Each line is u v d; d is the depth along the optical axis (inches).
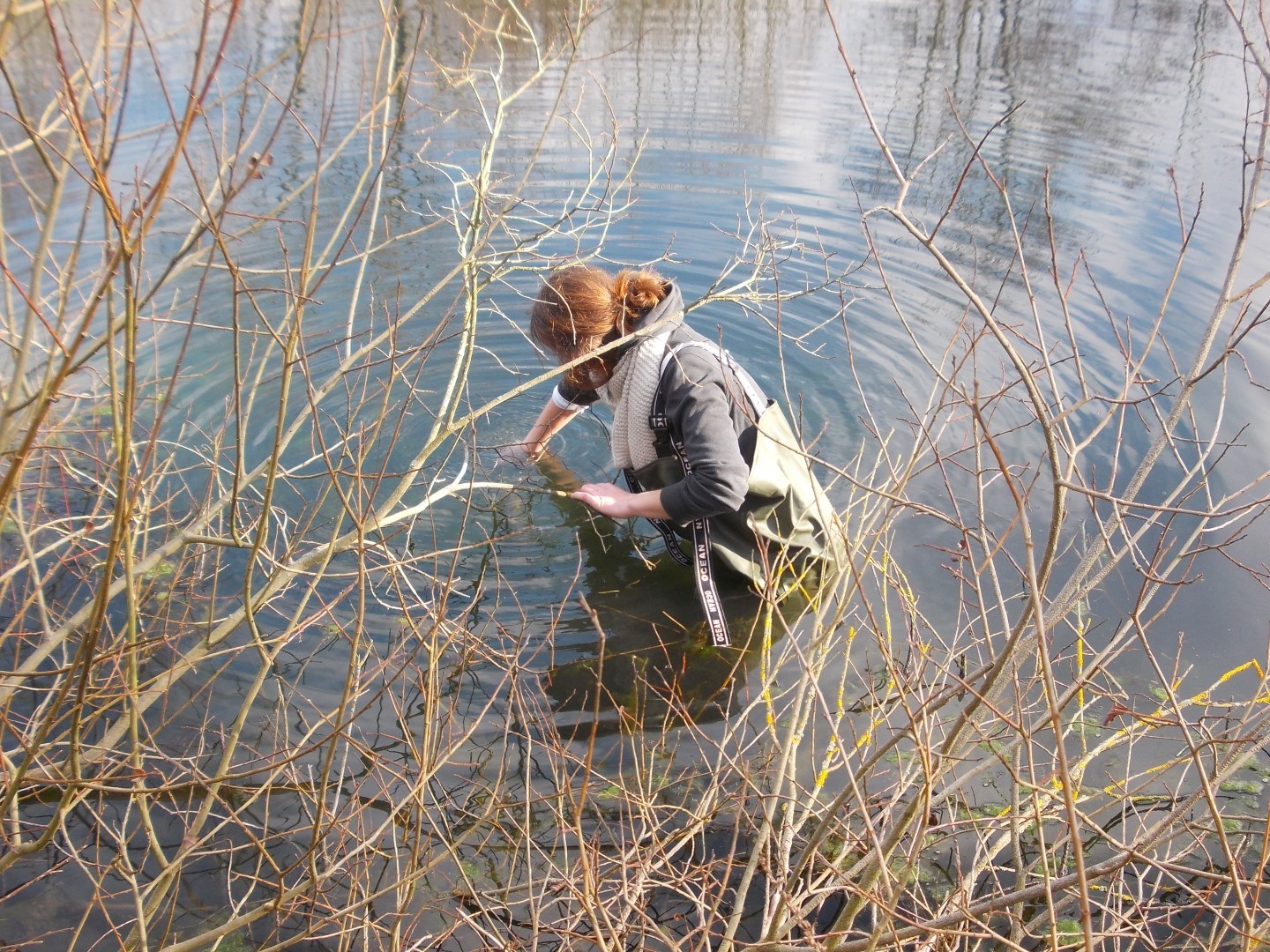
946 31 448.5
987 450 163.5
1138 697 116.6
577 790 107.6
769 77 364.8
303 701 118.6
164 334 190.9
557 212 242.8
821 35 435.5
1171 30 445.7
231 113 252.8
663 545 149.6
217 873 97.6
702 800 97.8
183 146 63.1
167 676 97.7
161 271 208.1
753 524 131.0
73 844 99.7
